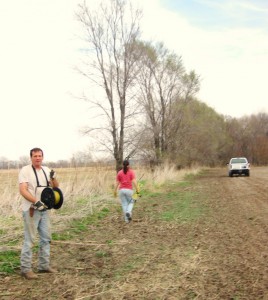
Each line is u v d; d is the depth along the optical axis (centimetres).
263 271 703
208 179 3703
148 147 3341
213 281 662
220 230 1100
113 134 2873
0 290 640
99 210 1451
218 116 7644
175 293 613
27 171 704
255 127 10194
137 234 1081
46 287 654
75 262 805
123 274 716
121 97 2903
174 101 3884
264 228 1103
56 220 1169
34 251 884
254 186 2645
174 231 1111
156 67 3675
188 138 4412
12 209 1229
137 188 1289
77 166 1869
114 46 2934
